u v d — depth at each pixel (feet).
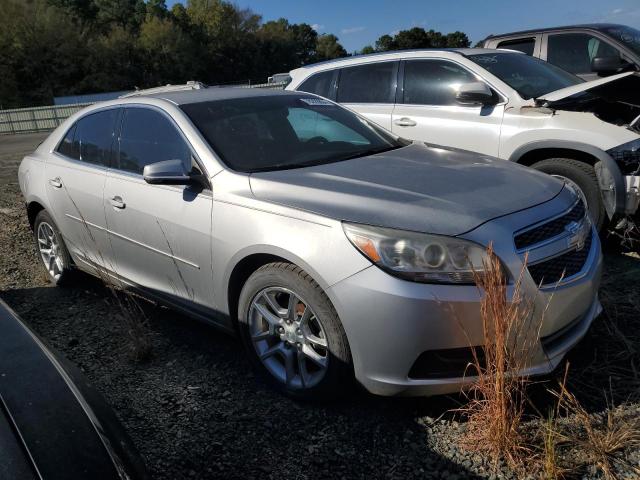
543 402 8.89
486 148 16.98
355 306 8.14
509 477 7.50
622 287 12.98
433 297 7.80
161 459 8.33
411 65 19.33
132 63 235.61
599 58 21.59
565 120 15.60
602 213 15.20
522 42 25.46
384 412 9.07
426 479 7.61
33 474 4.58
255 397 9.75
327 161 11.14
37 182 15.06
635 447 7.78
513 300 7.73
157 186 11.19
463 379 8.16
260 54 298.15
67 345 12.15
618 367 9.71
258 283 9.43
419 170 10.18
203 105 12.02
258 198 9.53
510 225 8.29
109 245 12.80
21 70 203.51
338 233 8.39
